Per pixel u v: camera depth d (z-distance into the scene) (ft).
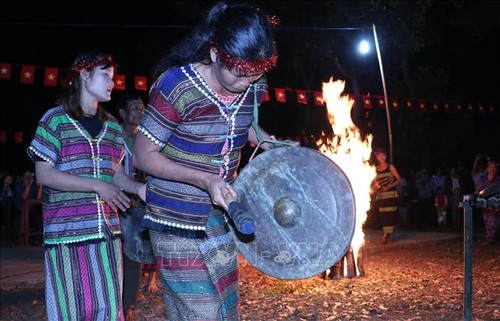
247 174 10.28
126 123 17.62
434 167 89.20
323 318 22.03
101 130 13.62
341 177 10.25
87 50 13.53
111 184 12.98
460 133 83.35
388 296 25.67
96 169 13.44
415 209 70.08
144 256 16.29
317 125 80.43
